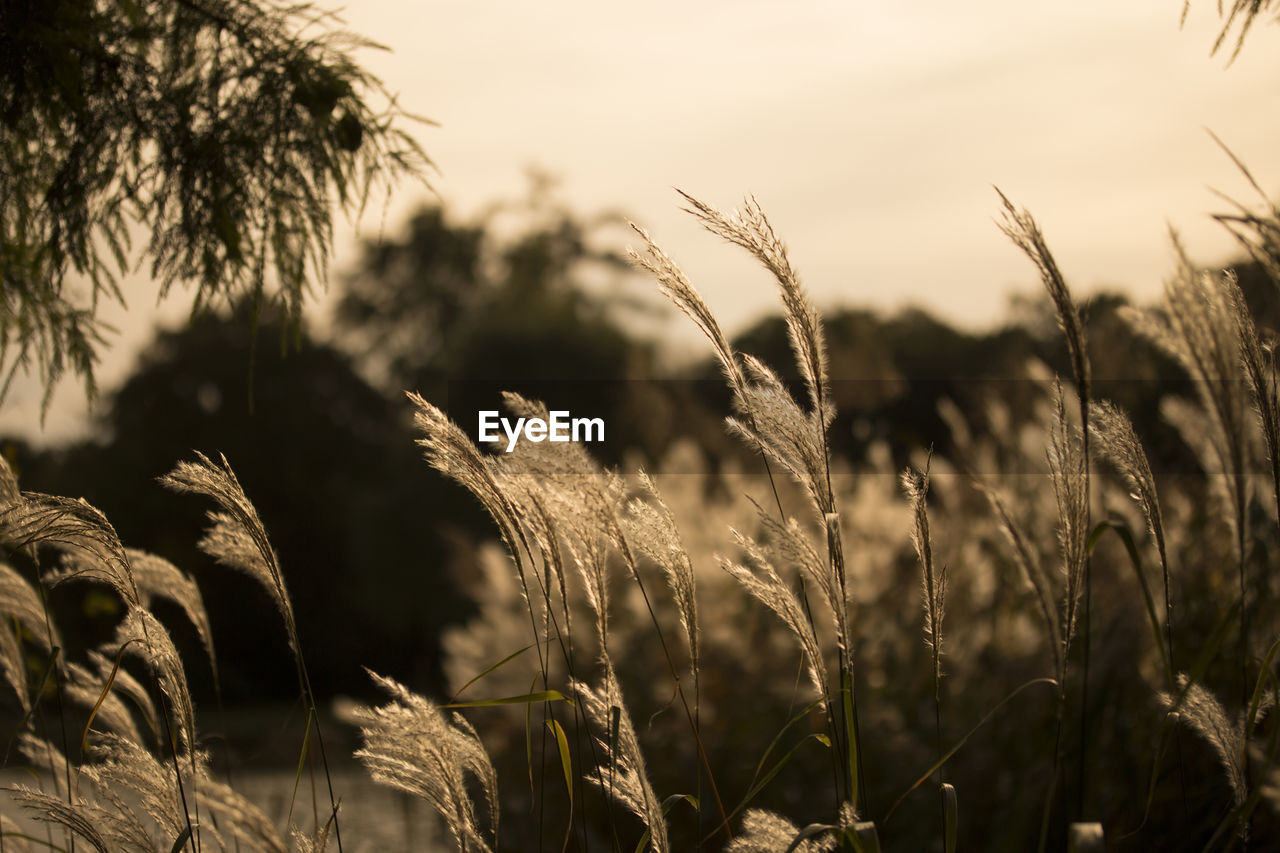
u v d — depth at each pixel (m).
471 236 28.81
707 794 4.04
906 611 4.54
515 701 1.85
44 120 2.48
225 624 15.23
